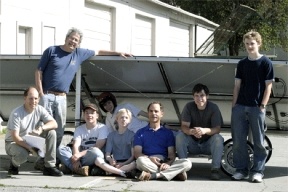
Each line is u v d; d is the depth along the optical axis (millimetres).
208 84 9609
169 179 8273
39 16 15234
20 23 14391
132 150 8719
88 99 10320
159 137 8648
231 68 9086
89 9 18469
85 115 8922
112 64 9461
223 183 8188
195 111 8656
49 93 8883
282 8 27547
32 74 9883
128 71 9594
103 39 19562
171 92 10023
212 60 8727
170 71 9414
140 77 9734
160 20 24625
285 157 10953
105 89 10289
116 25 20250
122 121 8805
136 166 8492
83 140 8945
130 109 9250
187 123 8648
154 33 24172
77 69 9156
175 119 10516
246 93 8320
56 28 16078
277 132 10000
